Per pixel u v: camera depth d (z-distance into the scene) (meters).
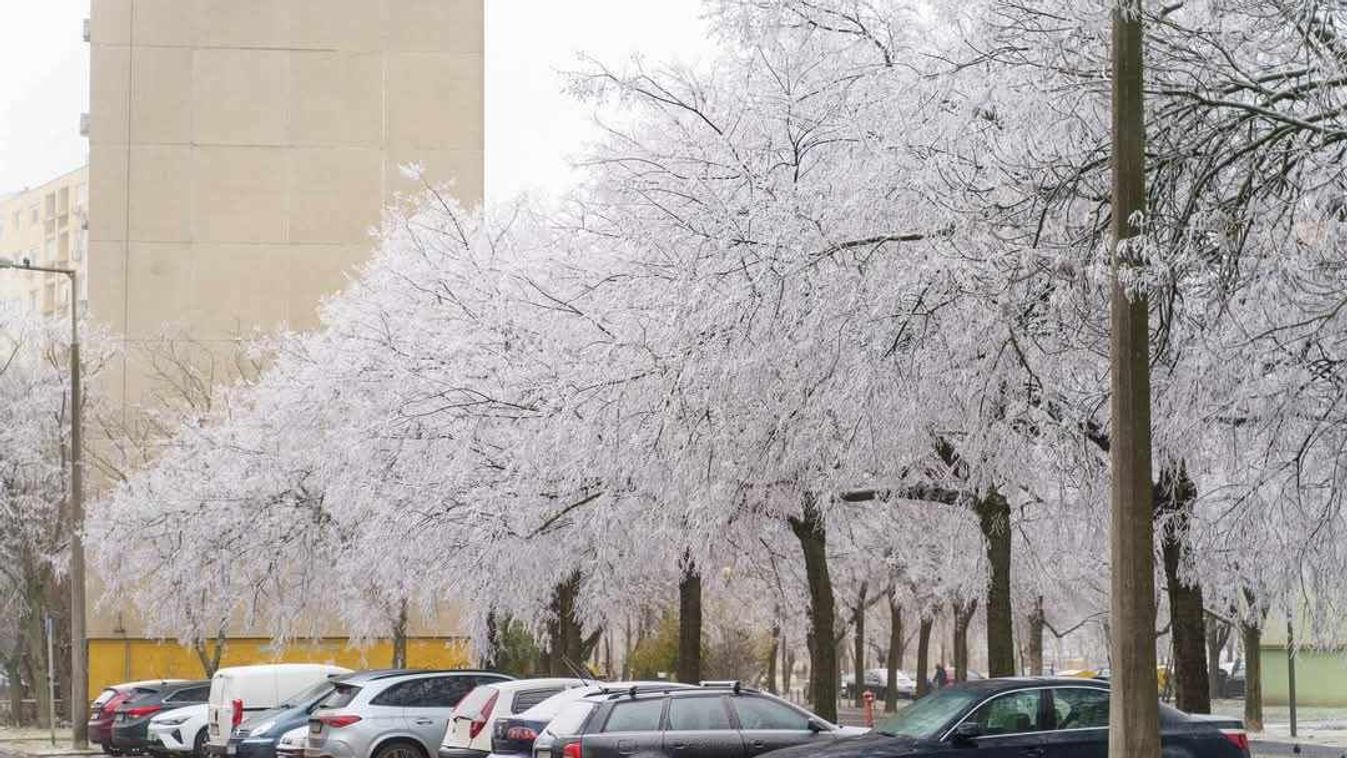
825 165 18.92
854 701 71.06
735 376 18.30
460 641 53.09
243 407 41.91
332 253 55.38
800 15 18.59
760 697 18.92
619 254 23.20
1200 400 15.91
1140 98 13.75
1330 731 41.84
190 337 51.22
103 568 40.38
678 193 20.52
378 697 23.81
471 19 56.62
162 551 39.34
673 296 19.28
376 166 55.84
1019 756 16.09
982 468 19.08
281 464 37.97
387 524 29.45
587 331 25.28
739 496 22.22
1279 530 16.73
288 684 28.72
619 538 27.55
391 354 31.84
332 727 23.62
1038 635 48.41
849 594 57.56
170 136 55.31
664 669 59.78
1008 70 16.38
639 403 21.33
